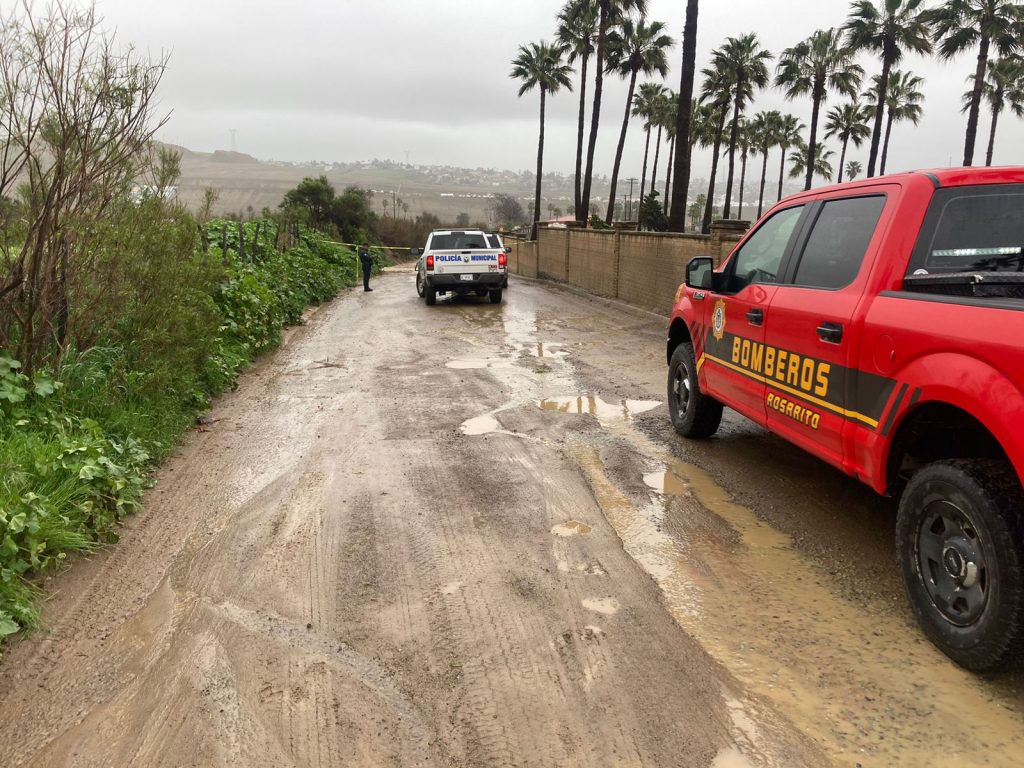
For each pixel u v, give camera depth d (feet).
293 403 25.91
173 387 22.31
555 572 12.96
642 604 11.83
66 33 17.06
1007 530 8.85
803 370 13.62
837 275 13.10
